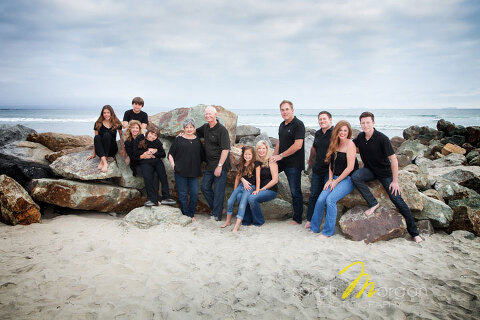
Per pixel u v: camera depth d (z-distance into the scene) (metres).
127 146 5.95
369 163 4.91
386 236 4.64
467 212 5.05
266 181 5.64
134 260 4.11
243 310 3.08
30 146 7.46
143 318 2.98
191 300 3.25
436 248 4.41
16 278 3.55
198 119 7.11
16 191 5.33
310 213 5.52
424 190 6.09
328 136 5.25
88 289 3.40
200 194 6.58
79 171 5.80
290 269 3.85
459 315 2.94
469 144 14.43
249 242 4.79
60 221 5.48
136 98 6.43
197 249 4.54
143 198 6.30
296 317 2.96
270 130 33.03
